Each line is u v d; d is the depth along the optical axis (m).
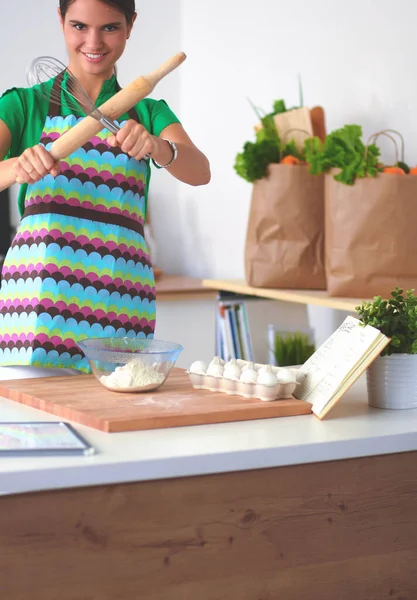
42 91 1.79
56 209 1.77
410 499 1.36
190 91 4.09
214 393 1.51
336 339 1.52
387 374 1.50
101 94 1.81
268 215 2.67
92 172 1.79
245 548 1.25
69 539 1.14
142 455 1.18
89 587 1.16
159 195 4.32
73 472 1.12
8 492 1.09
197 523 1.21
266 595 1.27
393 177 2.30
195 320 3.47
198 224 4.06
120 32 1.72
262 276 2.71
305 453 1.26
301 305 3.14
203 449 1.21
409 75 2.62
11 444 1.19
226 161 3.78
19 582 1.12
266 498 1.26
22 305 1.78
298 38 3.18
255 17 3.48
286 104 3.29
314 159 2.44
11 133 1.79
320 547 1.30
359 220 2.34
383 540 1.35
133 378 1.48
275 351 2.91
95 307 1.79
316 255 2.65
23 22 4.25
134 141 1.57
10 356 1.81
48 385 1.56
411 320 1.49
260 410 1.41
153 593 1.20
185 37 4.11
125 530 1.17
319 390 1.46
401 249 2.32
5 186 1.67
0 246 4.34
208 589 1.23
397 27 2.65
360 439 1.30
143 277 1.86
